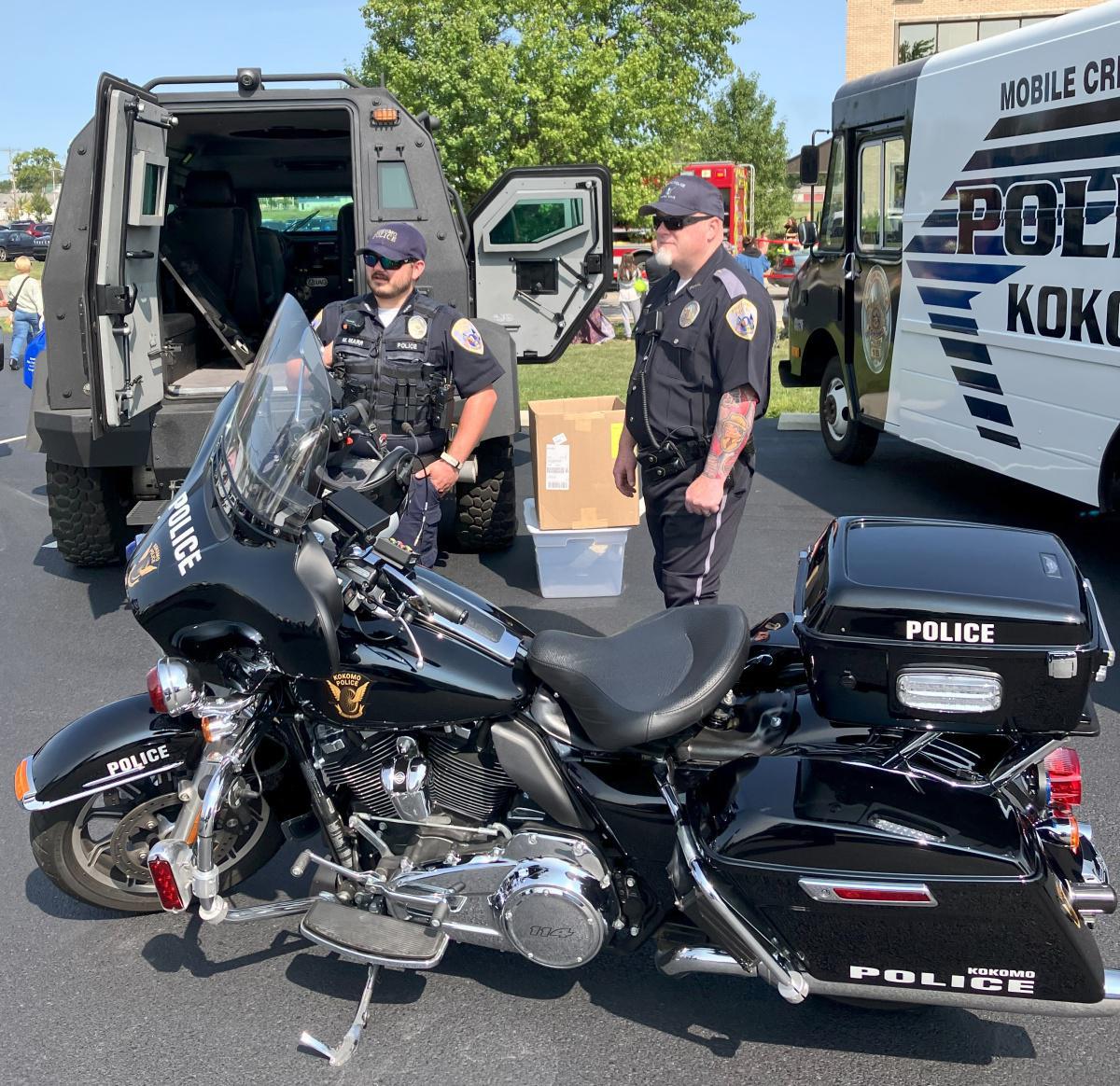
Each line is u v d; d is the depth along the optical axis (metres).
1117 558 6.46
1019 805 2.60
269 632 2.63
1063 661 2.45
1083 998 2.49
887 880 2.46
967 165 6.75
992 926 2.46
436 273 5.92
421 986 3.06
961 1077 2.72
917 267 7.46
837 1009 2.97
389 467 2.82
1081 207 5.70
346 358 4.38
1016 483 8.27
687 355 3.81
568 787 2.77
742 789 2.63
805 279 9.30
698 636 2.88
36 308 14.20
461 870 2.77
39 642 5.54
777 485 8.30
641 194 22.55
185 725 3.06
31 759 3.14
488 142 21.20
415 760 2.78
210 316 7.06
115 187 4.96
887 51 29.28
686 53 30.98
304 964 3.17
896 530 2.90
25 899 3.50
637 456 4.04
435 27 22.58
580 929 2.69
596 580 5.89
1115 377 5.54
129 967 3.17
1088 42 5.56
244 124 6.79
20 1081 2.74
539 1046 2.84
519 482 8.40
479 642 2.77
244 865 3.32
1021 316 6.30
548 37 21.31
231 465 2.78
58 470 6.08
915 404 7.65
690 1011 2.96
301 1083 2.73
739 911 2.58
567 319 7.22
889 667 2.55
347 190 8.67
